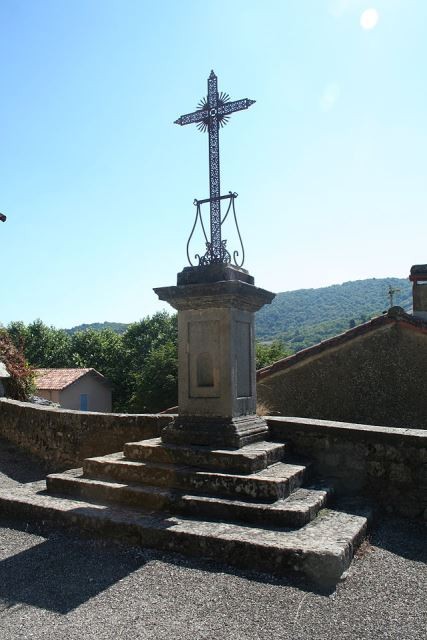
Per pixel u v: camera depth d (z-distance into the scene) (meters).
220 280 5.87
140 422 7.51
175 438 5.83
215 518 4.68
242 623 3.24
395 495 5.34
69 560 4.28
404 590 3.65
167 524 4.49
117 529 4.59
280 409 9.01
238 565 3.99
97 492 5.39
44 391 31.31
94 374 34.94
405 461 5.32
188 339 6.04
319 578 3.71
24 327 41.88
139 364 39.50
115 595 3.64
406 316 8.20
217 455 5.26
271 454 5.48
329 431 5.75
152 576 3.91
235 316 5.94
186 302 5.98
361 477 5.54
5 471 8.06
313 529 4.32
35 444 9.00
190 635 3.12
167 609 3.43
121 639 3.10
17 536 4.89
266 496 4.75
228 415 5.71
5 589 3.78
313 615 3.32
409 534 4.81
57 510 4.99
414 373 8.15
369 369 8.48
